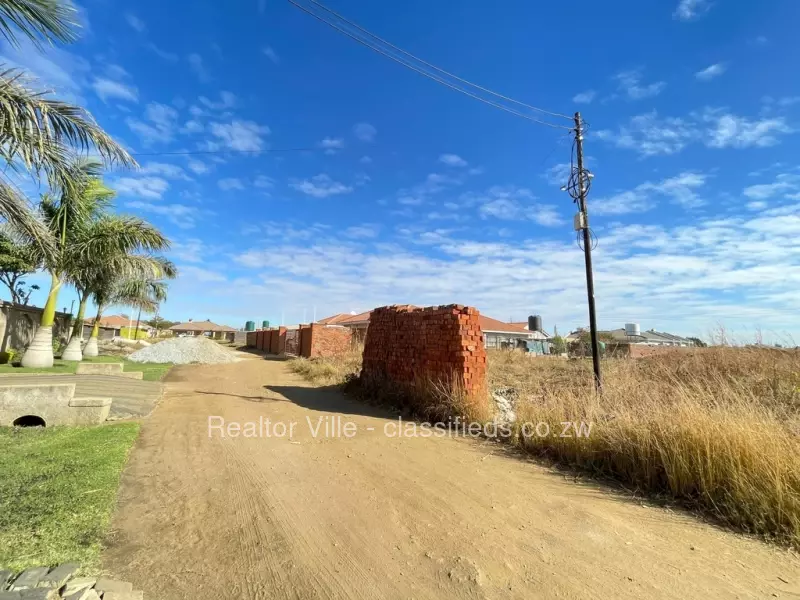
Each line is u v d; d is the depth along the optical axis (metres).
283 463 4.91
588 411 5.30
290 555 2.87
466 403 6.90
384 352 10.02
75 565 2.60
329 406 9.05
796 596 2.40
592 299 8.89
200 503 3.72
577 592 2.44
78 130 7.63
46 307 13.48
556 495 3.96
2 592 2.26
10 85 6.47
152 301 28.06
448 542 3.04
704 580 2.56
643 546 2.99
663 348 12.30
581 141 9.52
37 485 3.89
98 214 14.08
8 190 7.00
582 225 9.10
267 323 77.75
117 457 4.91
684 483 3.85
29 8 6.05
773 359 8.38
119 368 12.86
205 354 23.77
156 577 2.58
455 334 7.58
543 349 31.95
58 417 6.67
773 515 3.22
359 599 2.40
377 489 4.09
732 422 4.07
